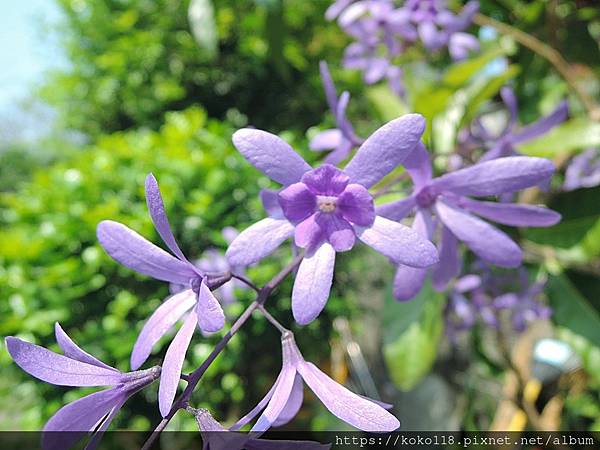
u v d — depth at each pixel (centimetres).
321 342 26
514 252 9
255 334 24
